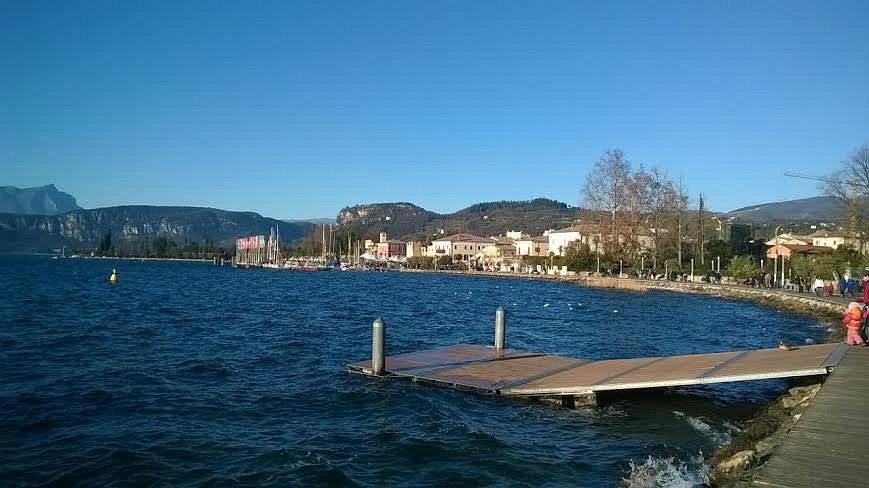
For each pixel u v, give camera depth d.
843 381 14.11
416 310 49.72
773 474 7.90
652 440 14.01
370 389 18.39
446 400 17.19
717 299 70.75
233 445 13.04
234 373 20.62
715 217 107.50
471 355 23.23
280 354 24.72
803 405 14.16
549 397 17.42
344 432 14.16
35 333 28.70
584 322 42.34
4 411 15.09
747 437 12.82
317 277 129.50
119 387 17.88
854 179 72.25
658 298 70.50
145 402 16.34
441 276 146.62
